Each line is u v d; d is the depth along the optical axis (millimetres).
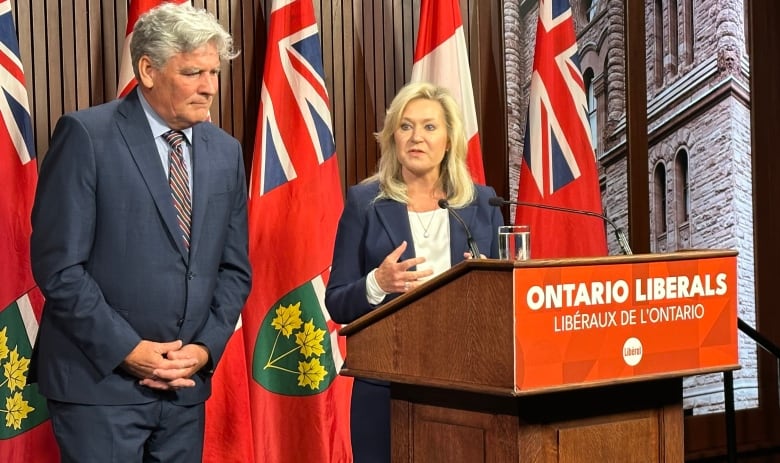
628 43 4340
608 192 4328
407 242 2418
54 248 2234
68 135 2297
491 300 1638
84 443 2236
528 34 4176
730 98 4562
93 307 2213
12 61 3008
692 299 1832
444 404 1790
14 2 3264
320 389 3402
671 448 1865
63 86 3357
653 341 1770
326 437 3404
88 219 2262
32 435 3031
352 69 3873
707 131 4512
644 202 4363
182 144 2443
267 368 3391
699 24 4500
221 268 2545
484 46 4090
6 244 2967
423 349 1788
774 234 4633
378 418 2287
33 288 3020
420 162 2449
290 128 3447
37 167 3295
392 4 3955
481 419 1718
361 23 3900
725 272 1891
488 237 2471
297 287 3393
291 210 3410
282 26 3471
